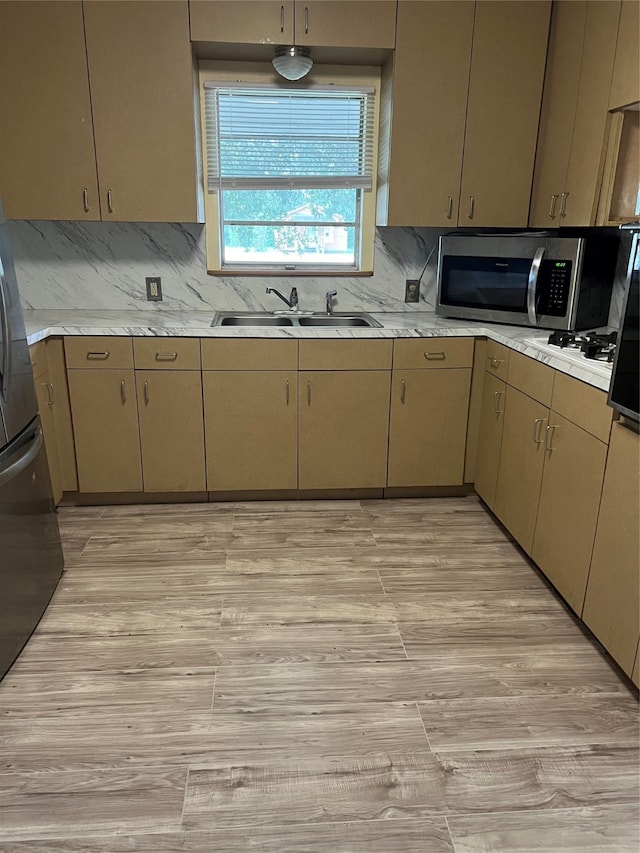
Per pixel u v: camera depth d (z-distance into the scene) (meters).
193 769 1.61
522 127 2.94
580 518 2.08
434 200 3.00
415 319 3.18
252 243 3.37
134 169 2.82
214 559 2.61
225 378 2.87
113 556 2.62
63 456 2.94
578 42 2.60
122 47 2.68
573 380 2.11
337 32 2.75
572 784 1.58
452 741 1.71
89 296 3.27
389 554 2.67
